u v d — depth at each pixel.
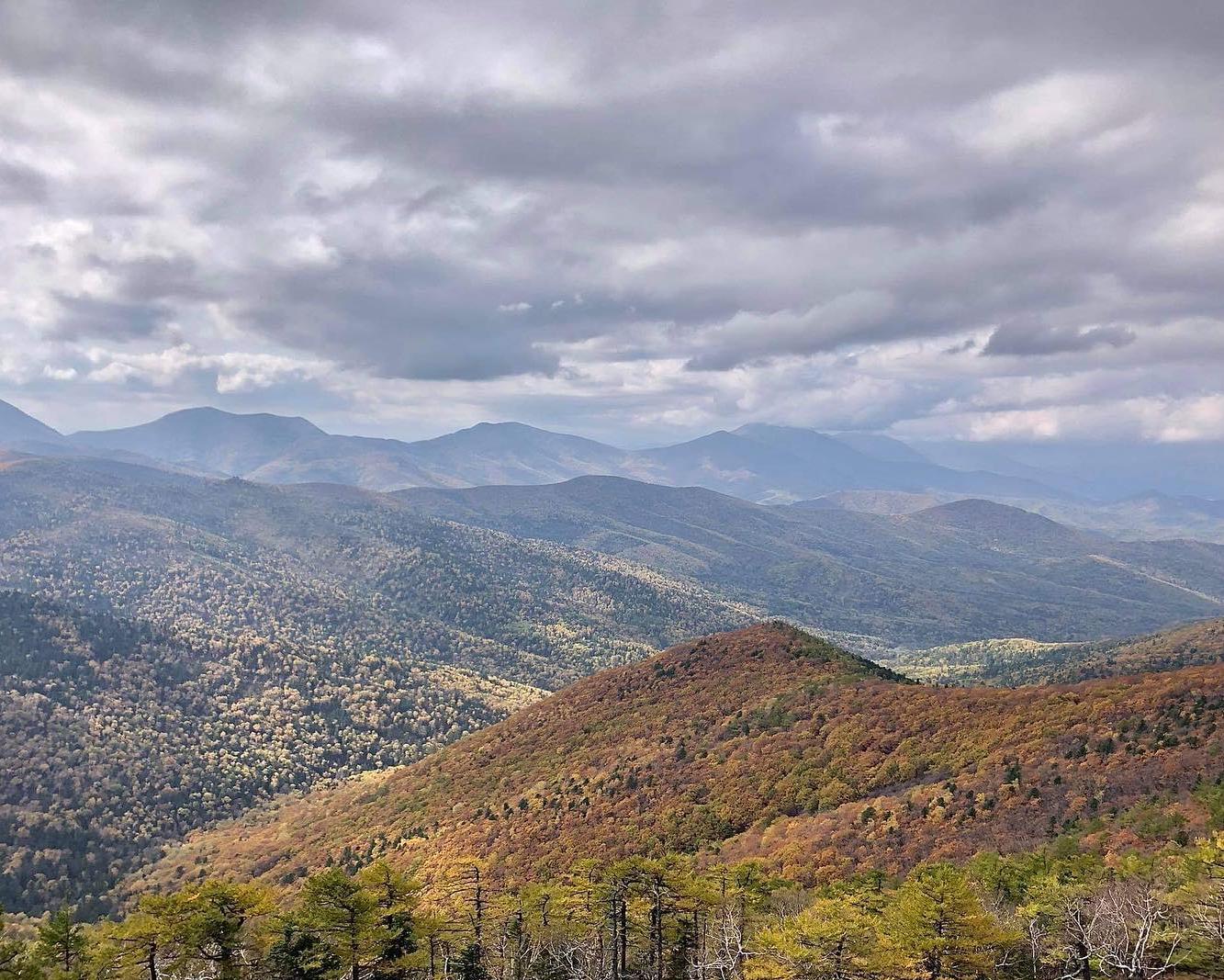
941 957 52.62
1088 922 57.75
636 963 72.38
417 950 61.88
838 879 78.38
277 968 53.94
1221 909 53.03
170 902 51.56
